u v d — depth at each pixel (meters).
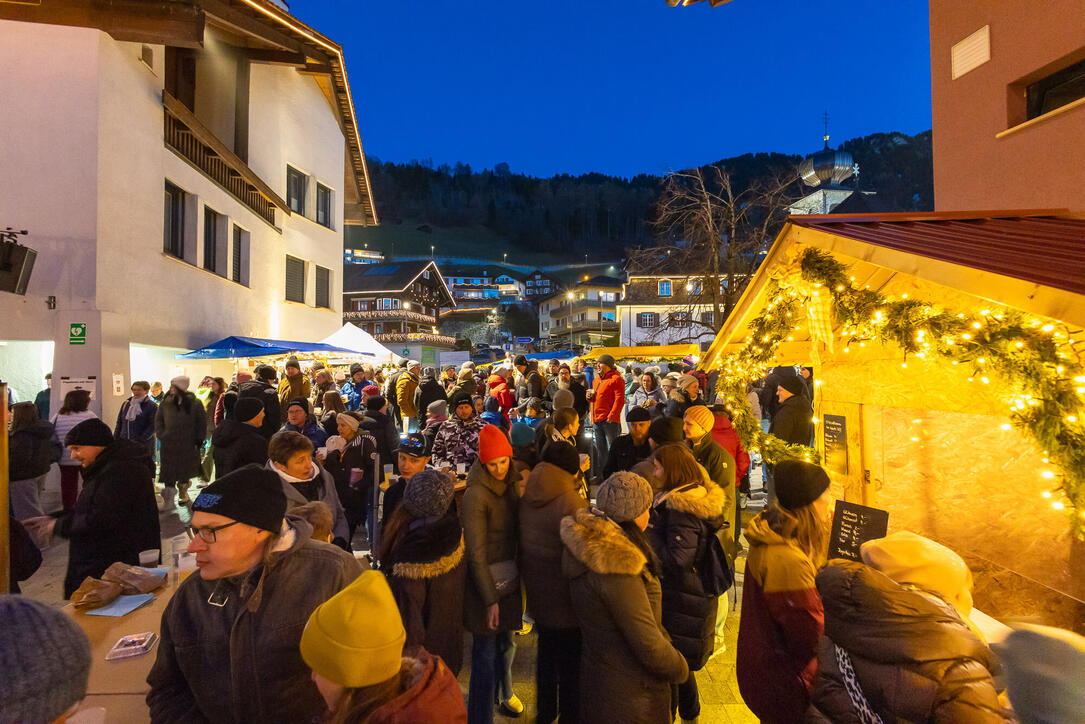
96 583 2.82
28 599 0.98
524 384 10.75
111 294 9.54
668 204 20.81
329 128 22.34
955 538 3.24
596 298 78.56
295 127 19.67
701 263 21.05
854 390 3.98
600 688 2.31
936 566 1.66
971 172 6.29
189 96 14.38
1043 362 2.31
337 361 18.20
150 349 12.16
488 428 3.16
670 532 2.90
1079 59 5.23
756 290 4.69
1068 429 2.26
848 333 3.75
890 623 1.43
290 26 14.20
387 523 2.81
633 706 2.27
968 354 2.67
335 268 22.95
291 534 1.77
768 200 20.14
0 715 0.86
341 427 5.25
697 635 2.85
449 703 1.26
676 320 22.89
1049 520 2.77
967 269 2.34
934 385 3.28
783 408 5.52
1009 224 3.74
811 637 2.07
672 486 3.03
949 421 3.25
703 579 2.88
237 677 1.66
